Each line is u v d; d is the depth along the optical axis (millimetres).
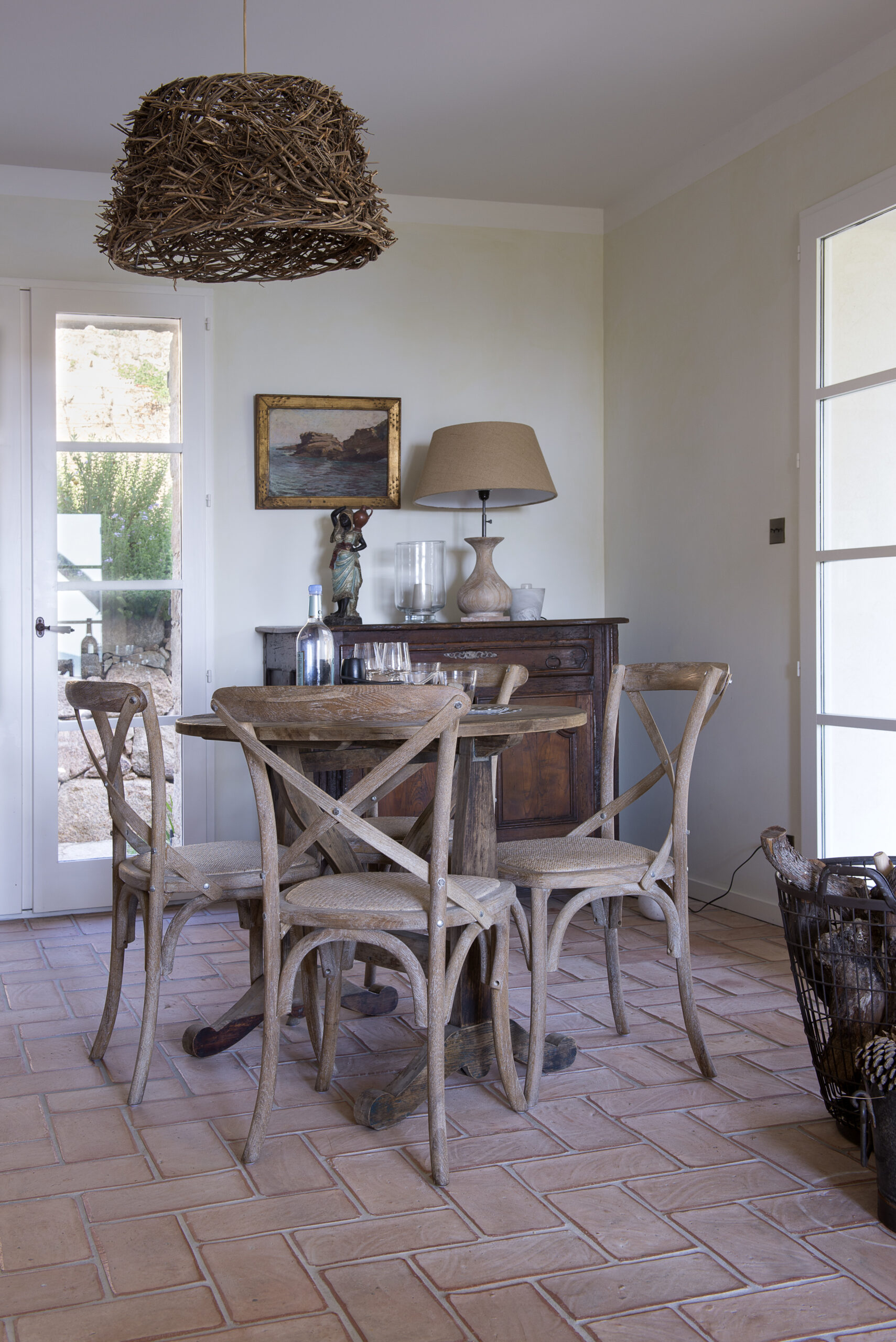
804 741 3633
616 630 4219
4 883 4109
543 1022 2355
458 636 4027
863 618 3400
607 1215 1873
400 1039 2795
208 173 2033
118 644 4211
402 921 2021
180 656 4270
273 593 4371
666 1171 2031
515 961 3496
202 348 4258
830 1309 1601
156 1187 1993
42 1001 3131
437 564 4277
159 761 2361
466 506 4488
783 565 3752
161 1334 1547
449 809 1991
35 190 4109
